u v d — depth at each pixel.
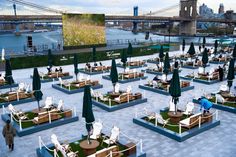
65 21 39.47
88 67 30.56
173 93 14.30
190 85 22.86
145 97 20.14
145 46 45.06
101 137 12.83
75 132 14.18
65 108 17.80
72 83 23.50
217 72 25.34
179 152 11.84
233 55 29.16
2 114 16.48
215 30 132.25
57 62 34.69
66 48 40.38
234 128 14.24
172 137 13.05
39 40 88.06
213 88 22.30
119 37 110.69
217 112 15.40
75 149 11.79
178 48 49.91
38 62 34.16
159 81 22.78
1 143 13.11
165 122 13.93
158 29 145.88
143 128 14.52
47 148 11.62
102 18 43.69
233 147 12.23
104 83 24.89
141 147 11.58
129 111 17.20
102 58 39.16
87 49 40.97
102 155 10.49
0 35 122.25
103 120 15.73
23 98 19.58
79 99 20.03
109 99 17.55
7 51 41.22
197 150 11.98
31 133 14.06
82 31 41.56
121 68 32.38
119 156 10.81
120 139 12.92
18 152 12.16
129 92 19.41
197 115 13.95
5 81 24.25
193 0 111.25
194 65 31.72
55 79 26.45
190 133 13.14
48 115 14.90
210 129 14.15
